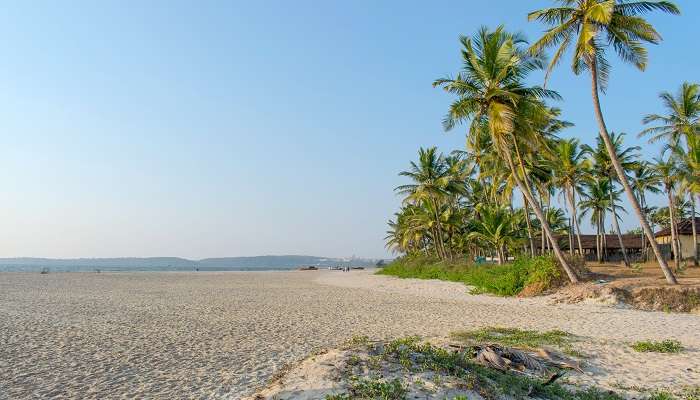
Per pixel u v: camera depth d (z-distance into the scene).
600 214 47.00
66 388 7.79
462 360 7.91
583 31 18.91
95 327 14.25
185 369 9.02
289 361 9.64
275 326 14.57
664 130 31.66
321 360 7.32
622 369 8.95
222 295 26.61
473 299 23.00
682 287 18.23
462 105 22.39
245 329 13.98
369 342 8.64
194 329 13.98
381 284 36.19
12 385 7.97
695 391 7.58
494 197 37.62
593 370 8.87
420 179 41.00
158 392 7.51
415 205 52.16
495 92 21.81
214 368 9.09
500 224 35.09
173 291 29.73
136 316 16.89
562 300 20.39
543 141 25.61
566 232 53.75
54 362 9.62
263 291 29.98
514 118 22.33
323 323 15.24
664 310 17.61
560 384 7.83
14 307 19.31
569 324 14.80
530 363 8.71
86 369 9.05
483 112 23.20
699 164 30.58
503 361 8.50
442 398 6.04
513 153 26.98
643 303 18.41
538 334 12.36
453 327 14.30
